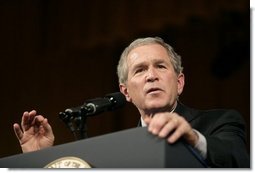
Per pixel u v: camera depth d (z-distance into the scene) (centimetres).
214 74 1311
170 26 1184
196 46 1331
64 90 1388
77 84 1392
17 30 1373
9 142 1388
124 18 1206
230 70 1290
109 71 1377
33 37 1362
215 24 1267
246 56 1266
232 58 1279
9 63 1386
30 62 1377
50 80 1384
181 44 1338
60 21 1323
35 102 1384
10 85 1391
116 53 1356
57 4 1330
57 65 1384
